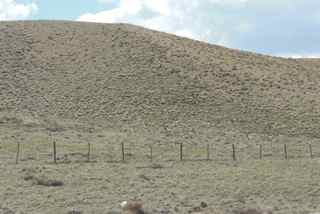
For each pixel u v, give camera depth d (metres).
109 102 85.38
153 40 109.88
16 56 103.50
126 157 52.84
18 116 74.31
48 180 37.53
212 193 35.91
